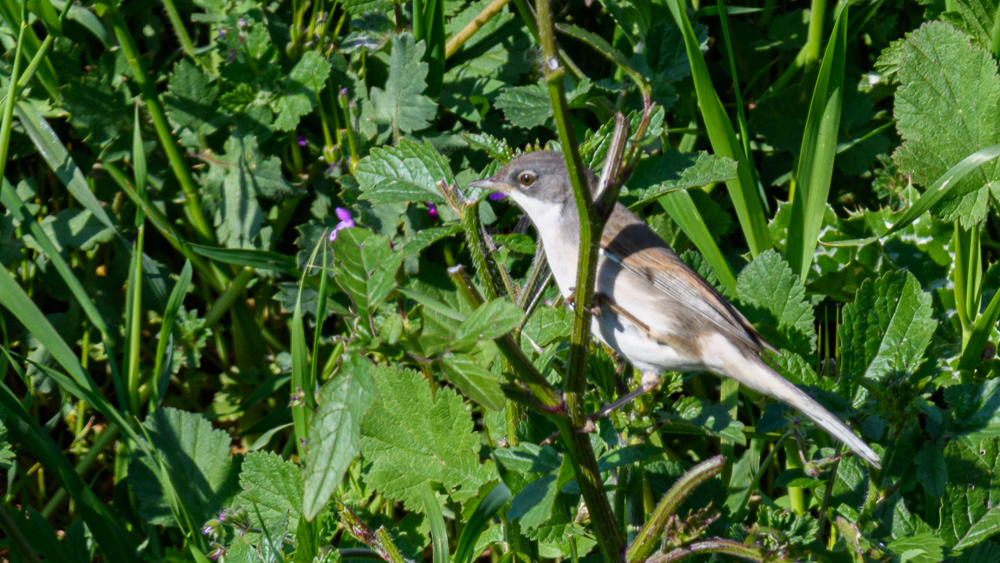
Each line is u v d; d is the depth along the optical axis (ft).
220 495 26.30
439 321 31.09
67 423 31.50
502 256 24.73
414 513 25.80
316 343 24.68
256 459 23.80
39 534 26.00
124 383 28.58
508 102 31.40
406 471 22.34
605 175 15.67
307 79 31.07
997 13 30.12
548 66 14.20
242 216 31.24
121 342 31.71
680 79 32.50
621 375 25.53
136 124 28.89
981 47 28.09
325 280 24.64
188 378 32.63
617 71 33.76
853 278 30.71
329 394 14.80
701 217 31.65
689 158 24.31
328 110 32.19
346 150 31.42
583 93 30.91
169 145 30.60
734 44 36.83
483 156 32.40
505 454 19.51
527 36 33.96
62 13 29.91
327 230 30.35
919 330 23.90
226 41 30.86
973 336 27.86
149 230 32.81
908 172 29.12
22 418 25.03
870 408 21.88
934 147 28.91
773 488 30.76
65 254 31.27
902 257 31.99
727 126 29.01
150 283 31.86
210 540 24.79
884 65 32.40
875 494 22.50
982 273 31.76
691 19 33.96
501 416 24.38
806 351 25.82
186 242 30.37
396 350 15.02
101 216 29.78
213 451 26.84
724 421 21.67
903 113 29.14
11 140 31.81
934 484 21.70
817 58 34.19
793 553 18.22
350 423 14.66
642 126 15.55
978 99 28.25
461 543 19.60
